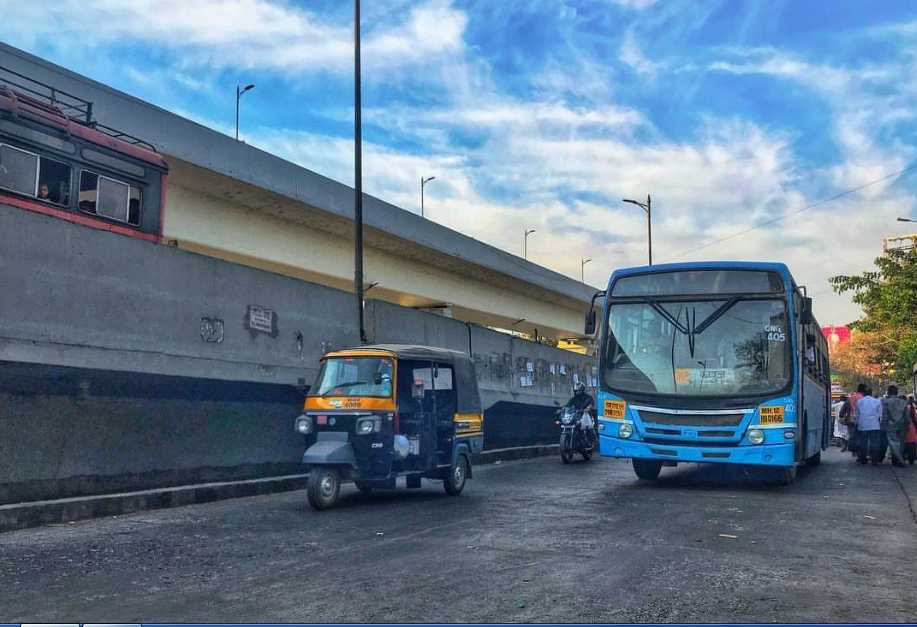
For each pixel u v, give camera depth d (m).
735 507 11.04
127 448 11.79
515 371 28.25
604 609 5.61
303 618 5.41
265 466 14.62
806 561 7.32
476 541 8.32
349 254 32.91
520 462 21.09
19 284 12.22
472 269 40.44
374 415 11.53
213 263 15.91
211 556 7.64
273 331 17.31
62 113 15.42
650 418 13.23
